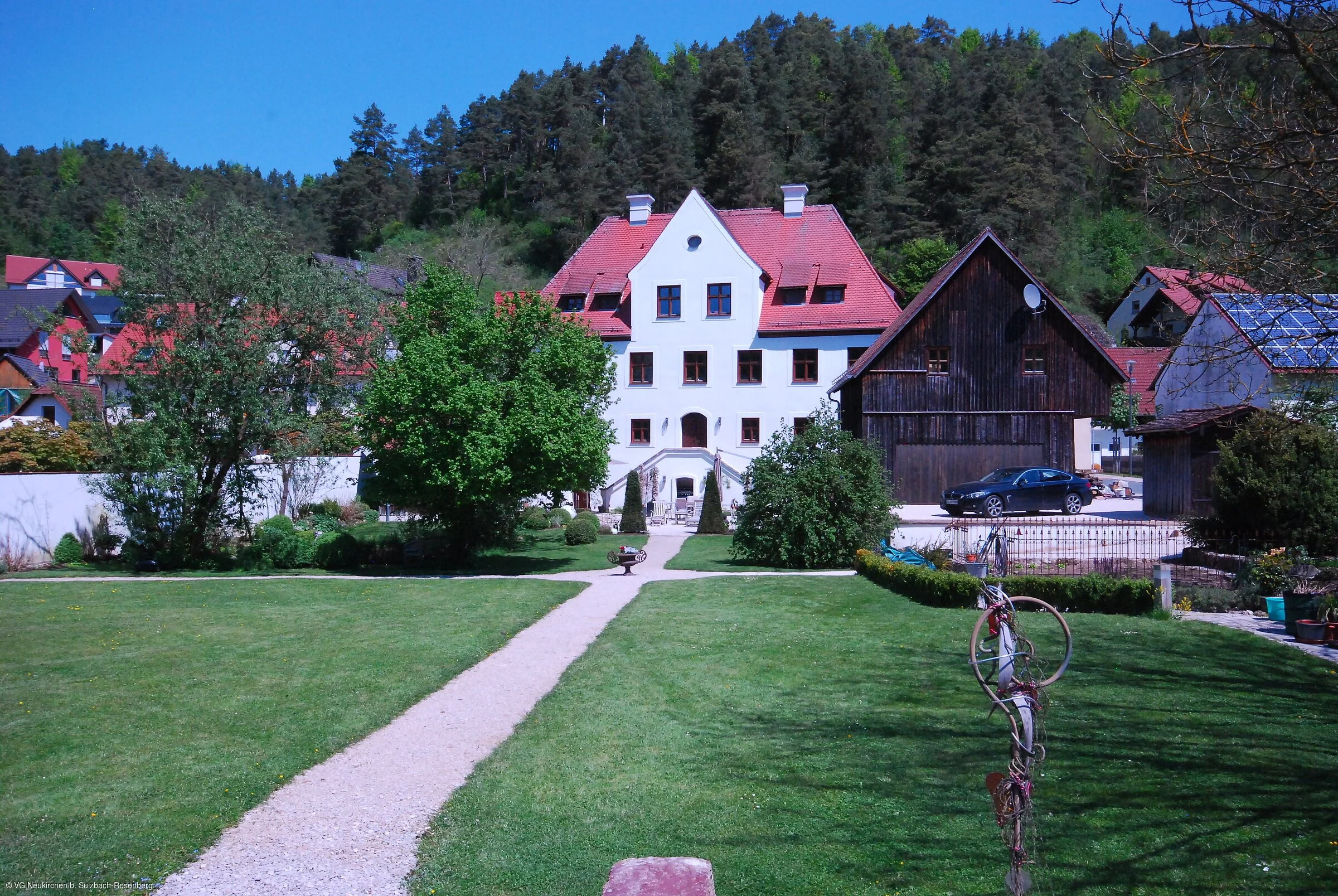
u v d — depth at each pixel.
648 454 45.09
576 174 85.31
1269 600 15.45
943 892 6.36
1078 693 10.96
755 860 6.90
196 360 23.30
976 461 36.47
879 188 73.75
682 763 9.01
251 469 26.30
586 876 6.68
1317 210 8.12
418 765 9.02
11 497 23.98
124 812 7.69
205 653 13.52
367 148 104.94
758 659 13.16
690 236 45.00
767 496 23.91
